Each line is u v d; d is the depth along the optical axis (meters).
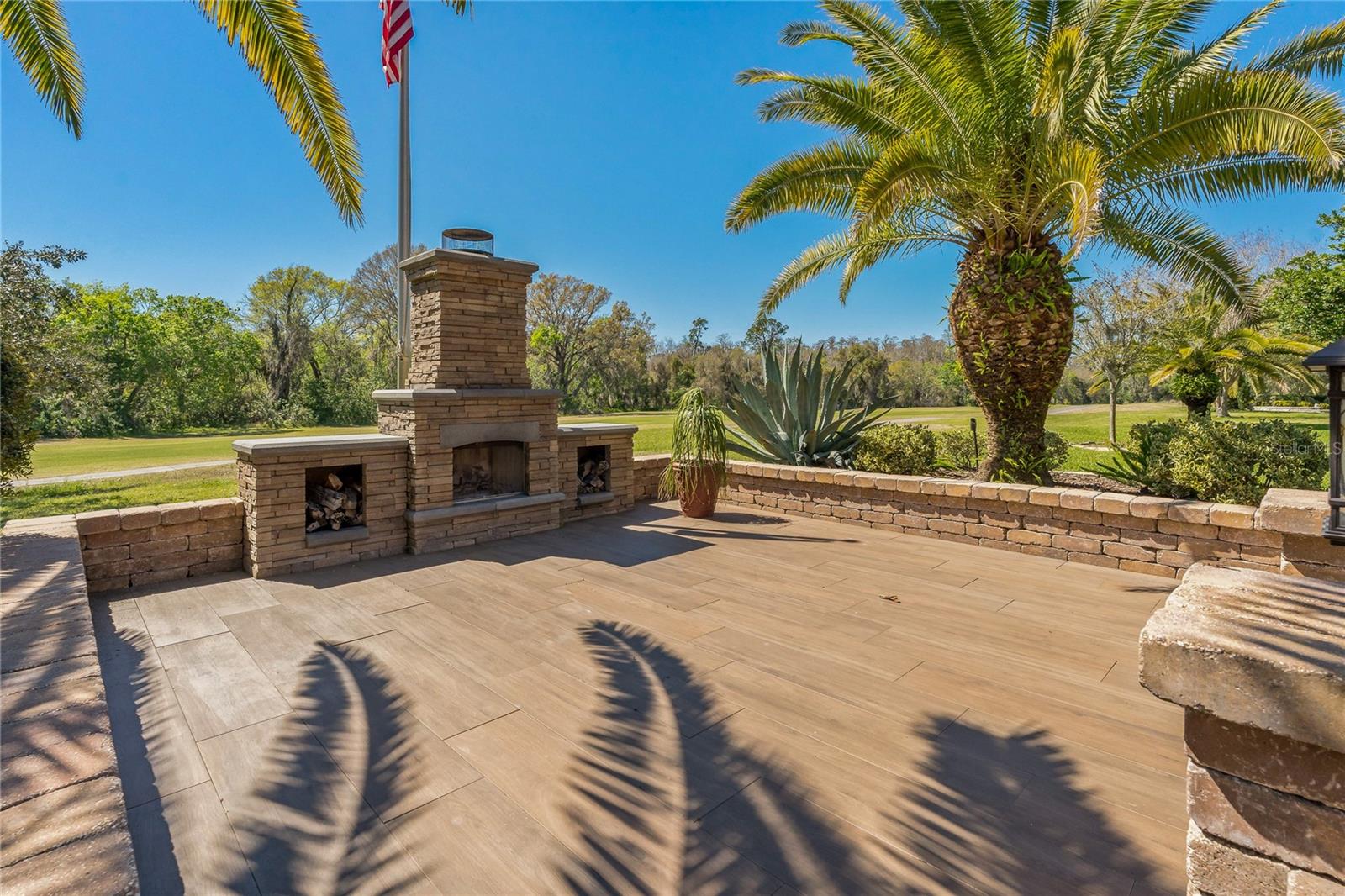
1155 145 5.23
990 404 6.35
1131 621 3.66
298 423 30.11
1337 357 2.30
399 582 4.44
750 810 1.97
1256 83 4.61
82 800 1.47
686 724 2.49
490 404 5.62
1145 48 5.61
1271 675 0.91
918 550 5.36
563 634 3.46
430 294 5.47
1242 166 5.51
